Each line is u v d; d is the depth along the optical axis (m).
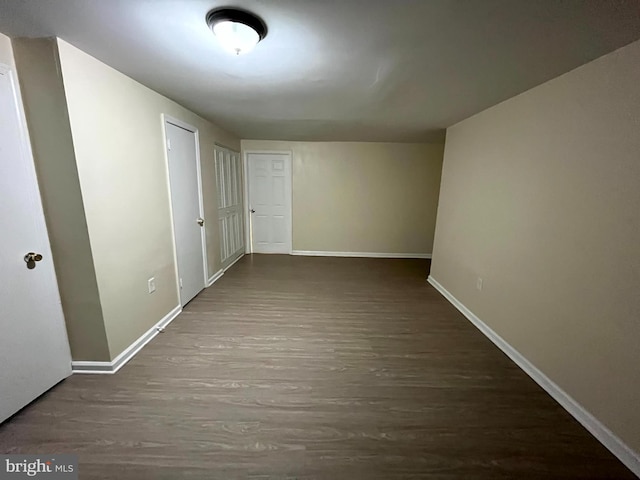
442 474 1.36
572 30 1.33
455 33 1.40
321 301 3.32
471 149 3.02
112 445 1.46
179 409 1.69
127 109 2.08
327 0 1.15
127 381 1.91
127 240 2.13
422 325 2.80
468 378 2.03
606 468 1.39
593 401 1.58
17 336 1.60
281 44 1.53
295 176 5.18
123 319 2.10
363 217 5.29
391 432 1.57
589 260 1.61
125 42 1.54
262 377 1.99
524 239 2.16
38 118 1.60
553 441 1.53
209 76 2.03
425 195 5.20
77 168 1.67
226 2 1.18
